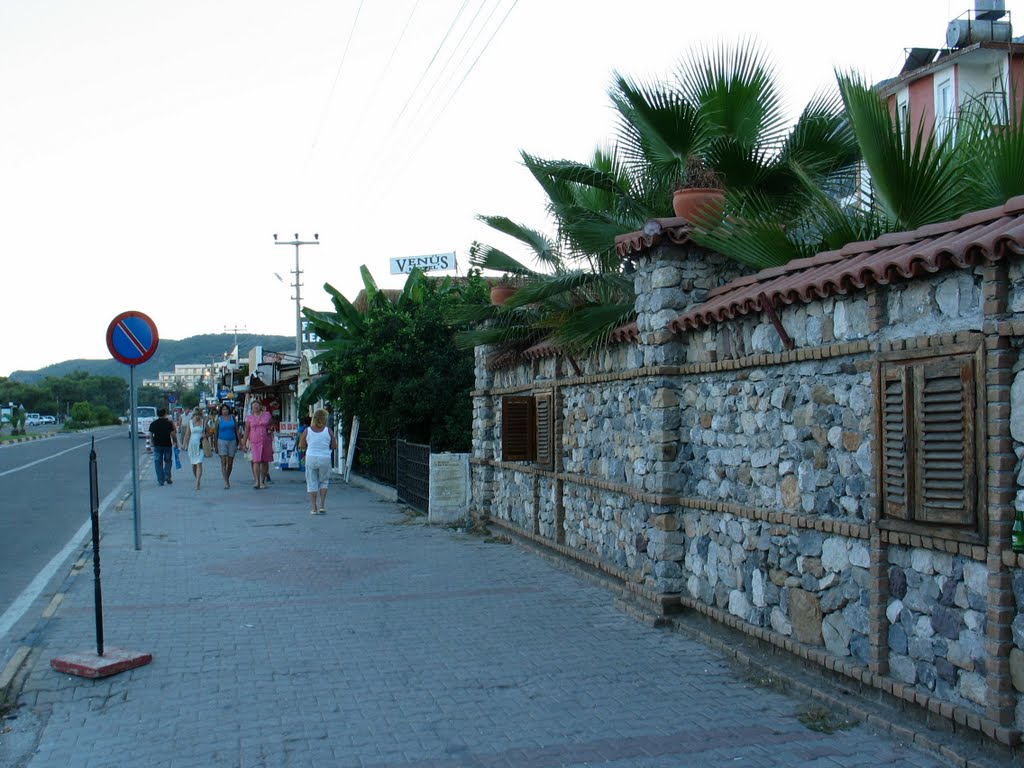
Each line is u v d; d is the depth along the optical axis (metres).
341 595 9.12
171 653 7.00
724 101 9.50
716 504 7.23
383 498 18.72
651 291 8.12
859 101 6.54
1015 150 5.93
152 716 5.63
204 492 20.05
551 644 7.28
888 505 5.27
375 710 5.73
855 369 5.62
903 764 4.75
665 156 9.62
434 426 19.06
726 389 7.20
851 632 5.68
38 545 12.50
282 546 12.19
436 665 6.70
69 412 129.38
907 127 6.29
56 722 5.54
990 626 4.52
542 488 11.77
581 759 4.93
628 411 8.95
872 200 6.83
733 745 5.09
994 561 4.48
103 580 9.85
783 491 6.41
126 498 18.55
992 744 4.57
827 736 5.20
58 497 19.05
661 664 6.71
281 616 8.22
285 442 27.06
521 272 12.73
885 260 5.16
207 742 5.20
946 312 4.88
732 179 9.02
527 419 11.95
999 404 4.46
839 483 5.80
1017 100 6.17
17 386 133.62
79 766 4.89
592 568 9.91
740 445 7.01
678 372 7.90
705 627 7.42
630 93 9.22
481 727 5.43
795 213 8.87
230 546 12.20
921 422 4.98
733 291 7.38
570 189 11.52
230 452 20.78
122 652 6.75
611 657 6.90
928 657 5.03
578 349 9.56
